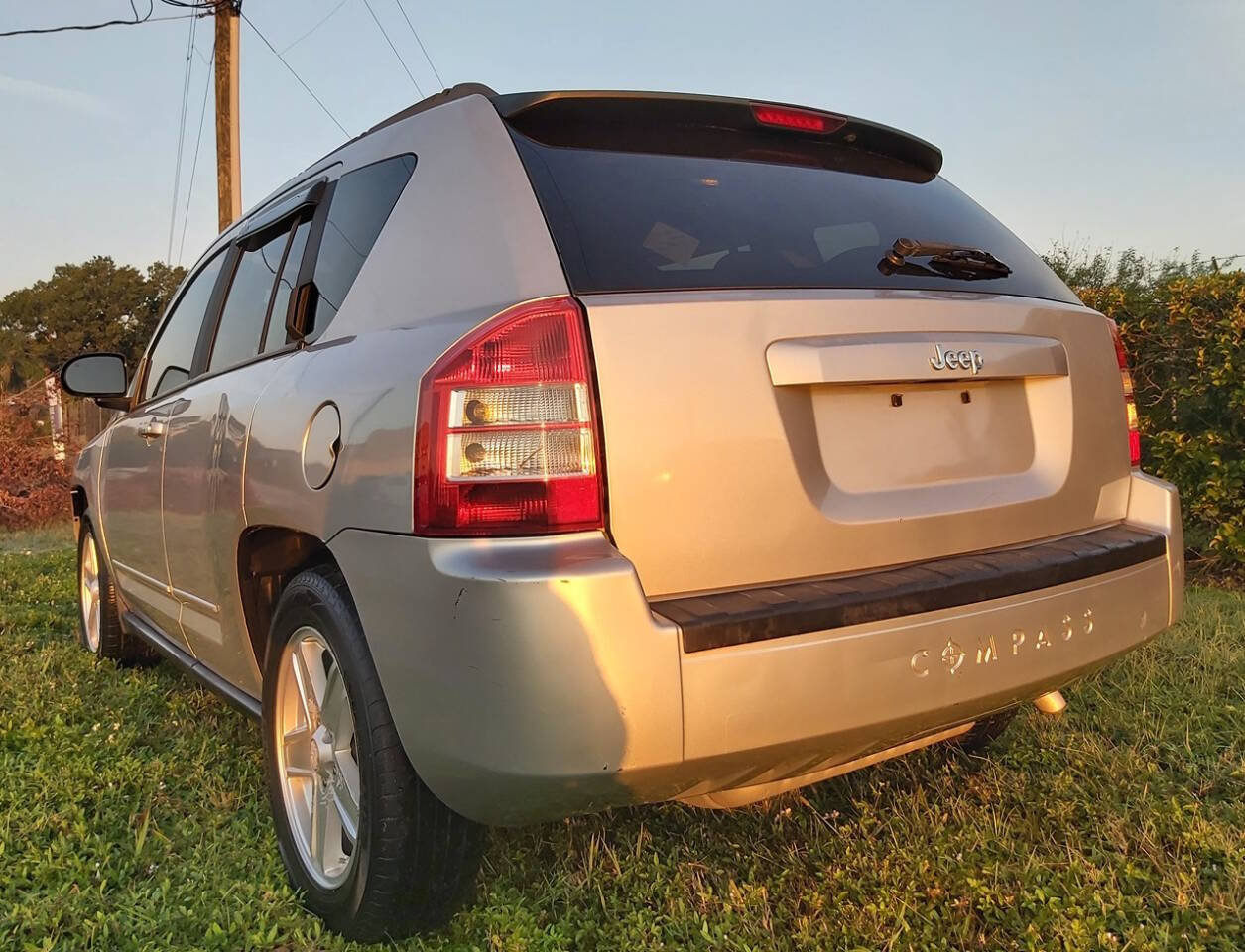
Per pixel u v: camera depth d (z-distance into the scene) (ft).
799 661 5.90
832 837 8.68
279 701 8.20
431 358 6.24
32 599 19.53
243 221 11.81
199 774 10.03
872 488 6.93
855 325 6.88
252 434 8.48
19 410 44.34
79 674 13.94
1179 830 8.58
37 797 9.35
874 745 6.52
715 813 9.14
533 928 7.39
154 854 8.44
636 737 5.49
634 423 5.98
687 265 6.72
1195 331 18.75
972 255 8.03
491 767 5.61
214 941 7.20
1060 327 8.20
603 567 5.54
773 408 6.44
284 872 8.21
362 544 6.48
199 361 11.38
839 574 6.64
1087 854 8.45
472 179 7.20
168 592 11.37
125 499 12.80
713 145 7.98
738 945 7.11
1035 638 6.98
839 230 7.83
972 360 7.36
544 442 5.82
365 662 6.75
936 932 7.32
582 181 7.02
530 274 6.37
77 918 7.43
